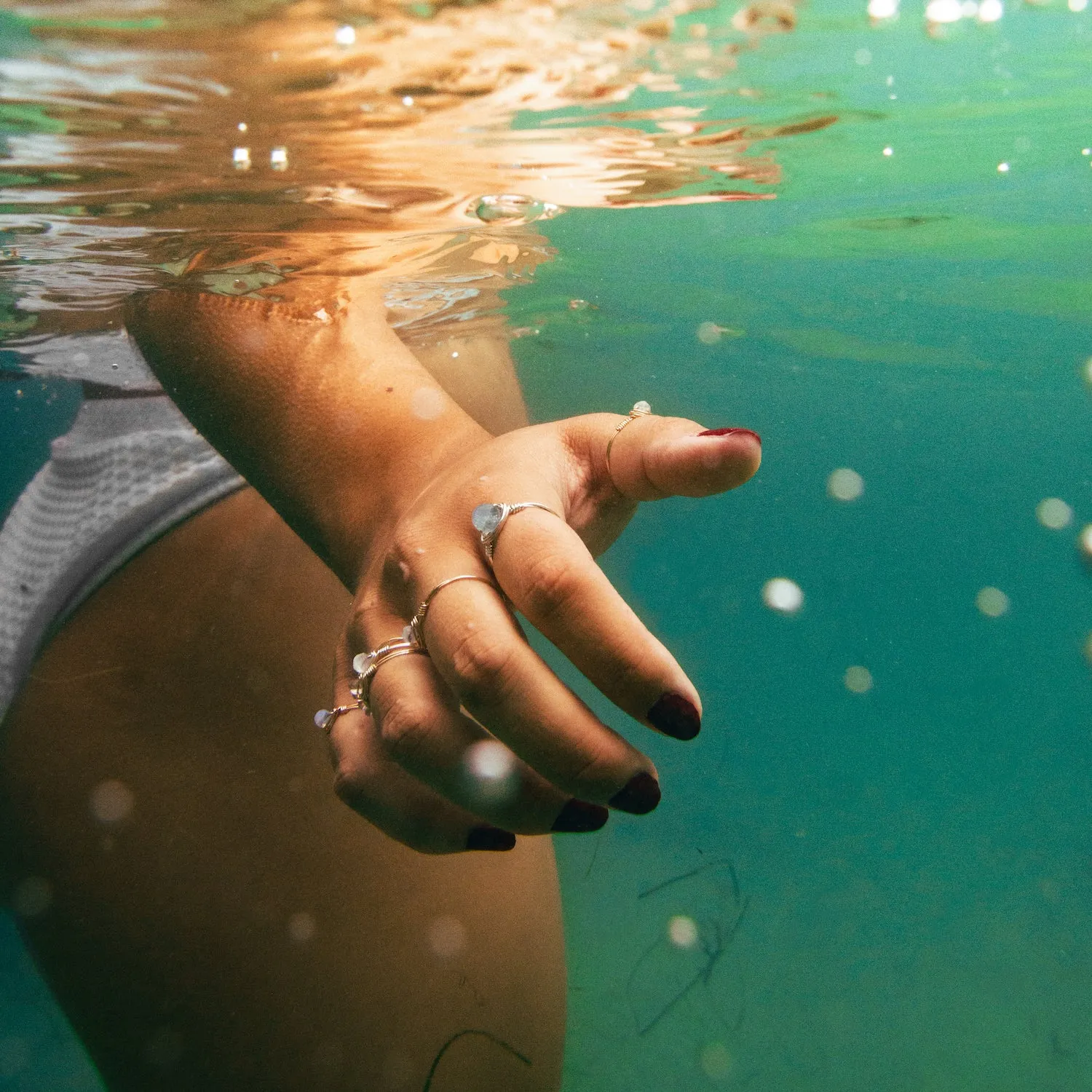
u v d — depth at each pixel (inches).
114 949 23.8
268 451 17.1
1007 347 150.1
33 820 24.5
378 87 26.6
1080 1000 87.7
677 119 37.4
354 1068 23.8
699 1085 75.1
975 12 31.2
